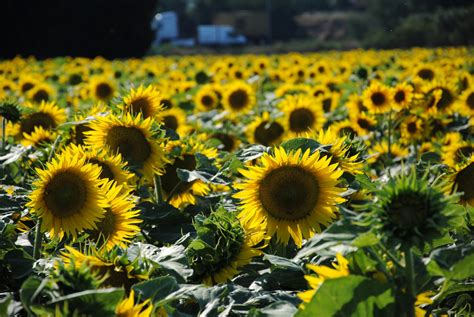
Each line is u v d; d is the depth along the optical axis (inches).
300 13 5925.2
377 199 104.1
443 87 410.6
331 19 5398.6
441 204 101.9
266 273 163.9
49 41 2164.1
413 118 402.6
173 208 208.4
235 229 163.3
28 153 271.0
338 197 166.1
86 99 553.0
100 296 101.6
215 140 343.6
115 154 212.4
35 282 105.2
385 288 104.7
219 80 723.4
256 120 394.0
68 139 224.1
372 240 103.3
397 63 908.6
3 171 259.9
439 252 112.6
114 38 2219.5
